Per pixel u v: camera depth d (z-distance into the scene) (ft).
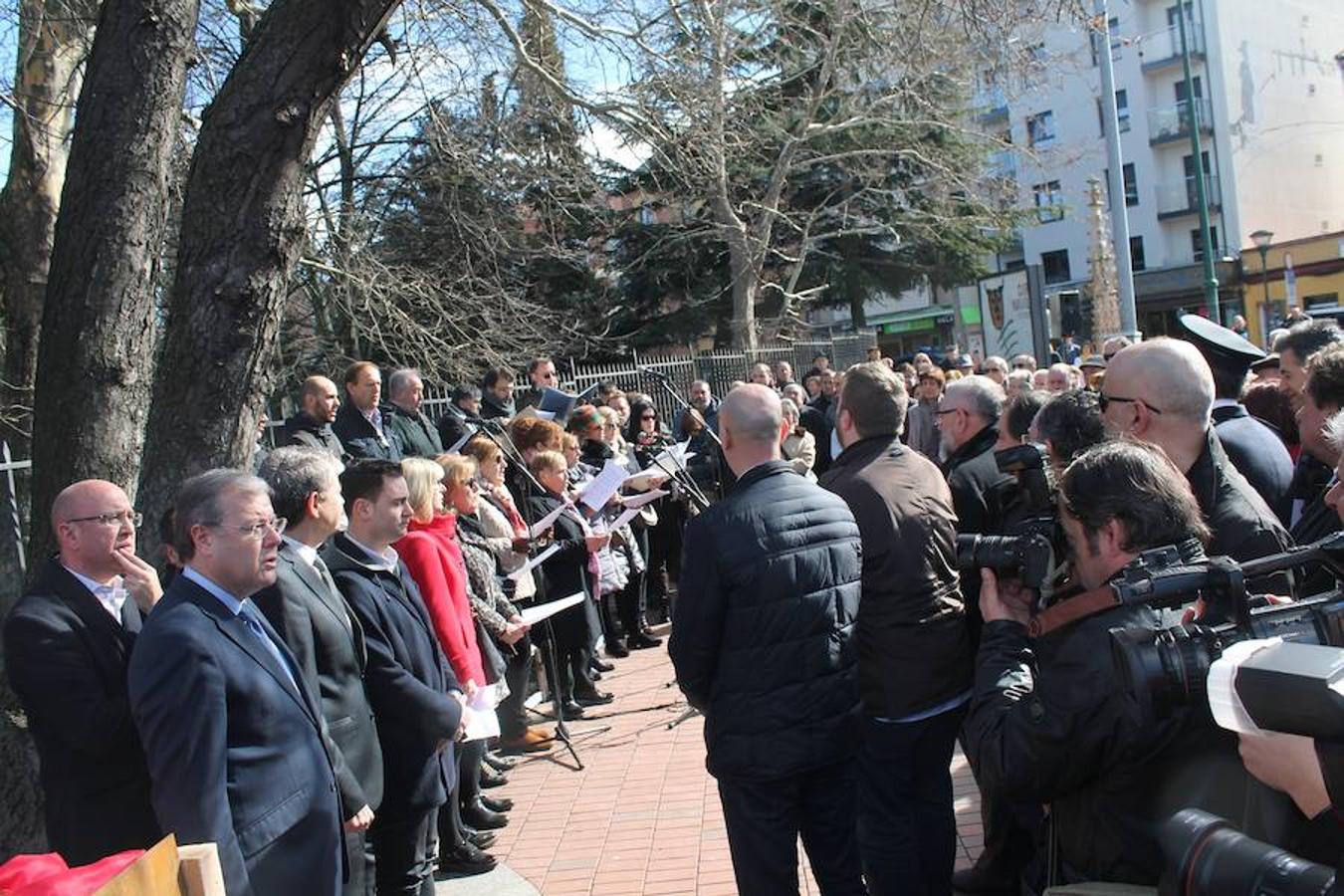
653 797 17.49
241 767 8.95
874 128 63.10
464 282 47.98
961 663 11.54
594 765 19.38
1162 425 9.45
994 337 62.95
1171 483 7.08
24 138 24.90
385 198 51.67
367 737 11.16
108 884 5.98
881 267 84.23
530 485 22.58
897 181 76.54
